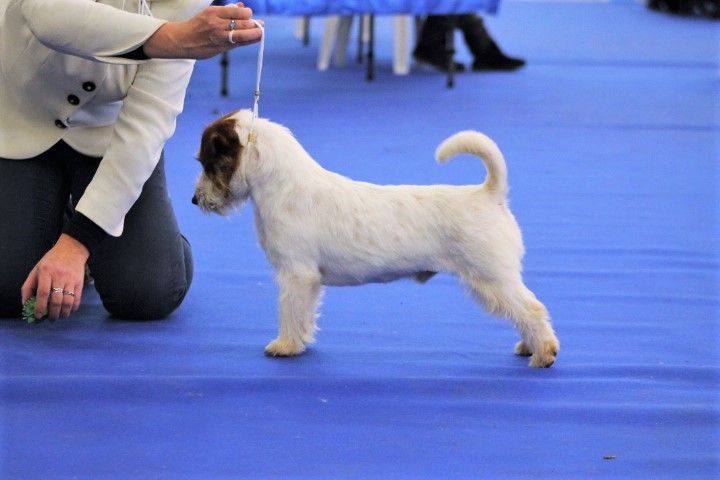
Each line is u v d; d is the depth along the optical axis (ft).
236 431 10.11
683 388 11.48
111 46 11.22
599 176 22.97
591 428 10.39
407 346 12.82
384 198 12.09
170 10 12.44
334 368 11.90
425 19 36.17
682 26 49.70
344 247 11.96
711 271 16.40
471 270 11.89
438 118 28.63
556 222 19.20
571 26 49.60
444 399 11.03
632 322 13.89
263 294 14.85
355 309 14.25
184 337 12.92
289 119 27.91
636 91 33.35
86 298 14.52
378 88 32.99
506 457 9.68
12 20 12.19
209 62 37.22
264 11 29.78
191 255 14.56
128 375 11.37
